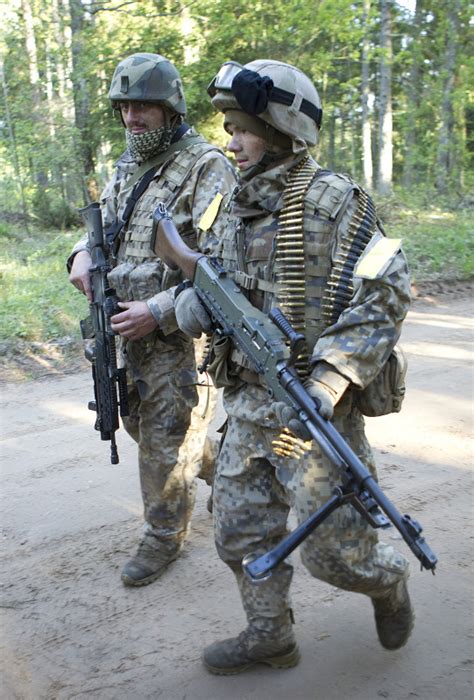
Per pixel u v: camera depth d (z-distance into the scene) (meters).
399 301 2.17
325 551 2.29
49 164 18.05
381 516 1.82
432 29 27.70
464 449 4.74
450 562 3.43
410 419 5.26
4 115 20.16
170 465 3.29
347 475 1.90
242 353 2.41
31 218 19.44
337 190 2.29
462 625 2.96
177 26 13.82
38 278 10.43
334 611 3.09
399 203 18.06
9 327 7.52
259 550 2.53
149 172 3.21
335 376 2.12
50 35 22.19
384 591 2.48
